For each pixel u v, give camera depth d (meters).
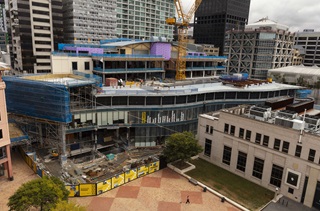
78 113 54.59
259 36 156.38
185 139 50.59
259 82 86.69
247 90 75.12
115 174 48.50
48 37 137.25
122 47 86.69
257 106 54.44
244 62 166.38
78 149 56.91
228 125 51.97
